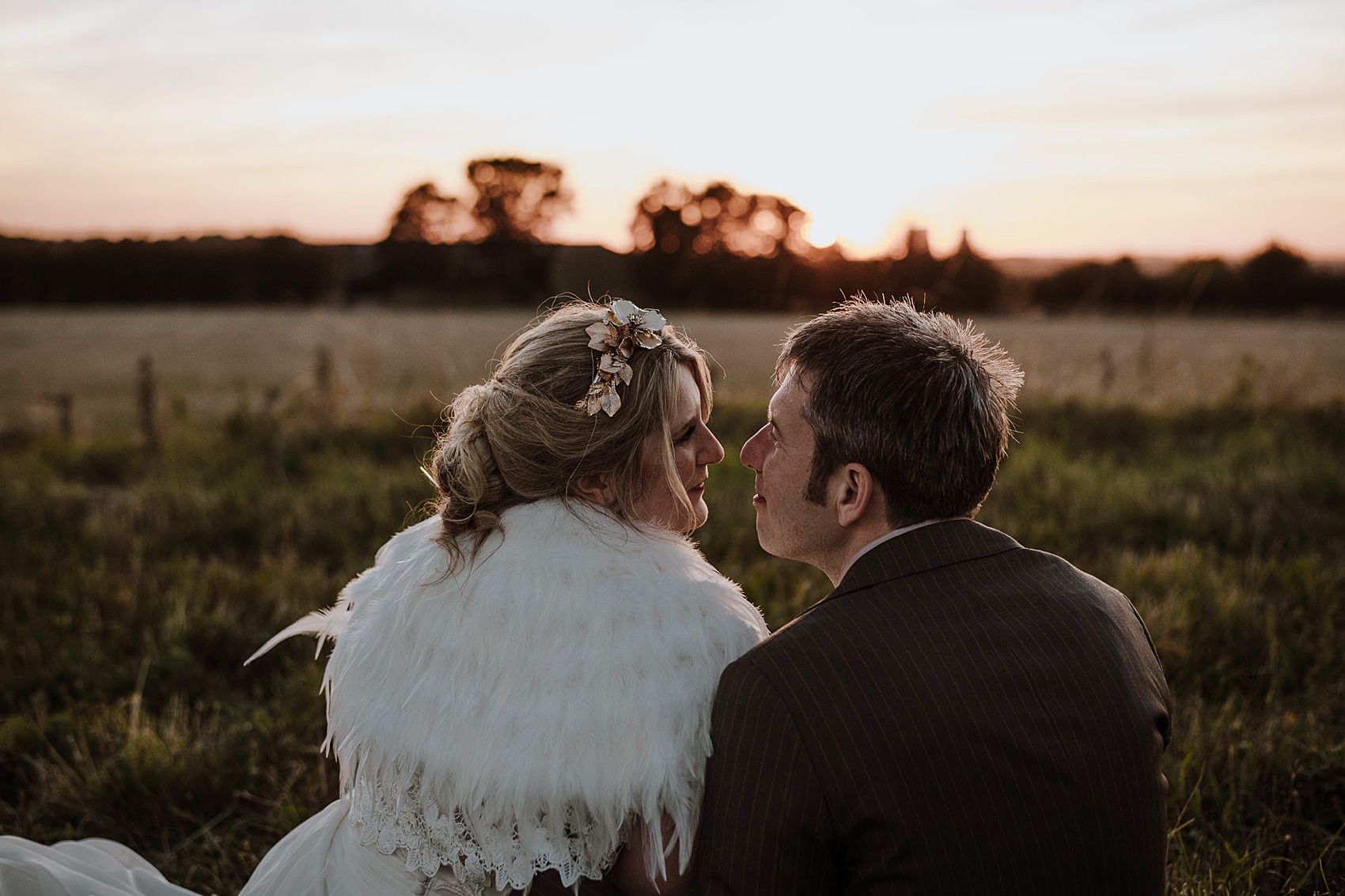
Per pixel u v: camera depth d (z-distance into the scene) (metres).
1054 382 10.64
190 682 3.62
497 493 1.68
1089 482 6.05
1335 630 3.72
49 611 4.30
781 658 1.29
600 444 1.64
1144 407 9.26
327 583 4.56
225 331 30.92
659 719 1.43
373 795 1.60
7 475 7.18
